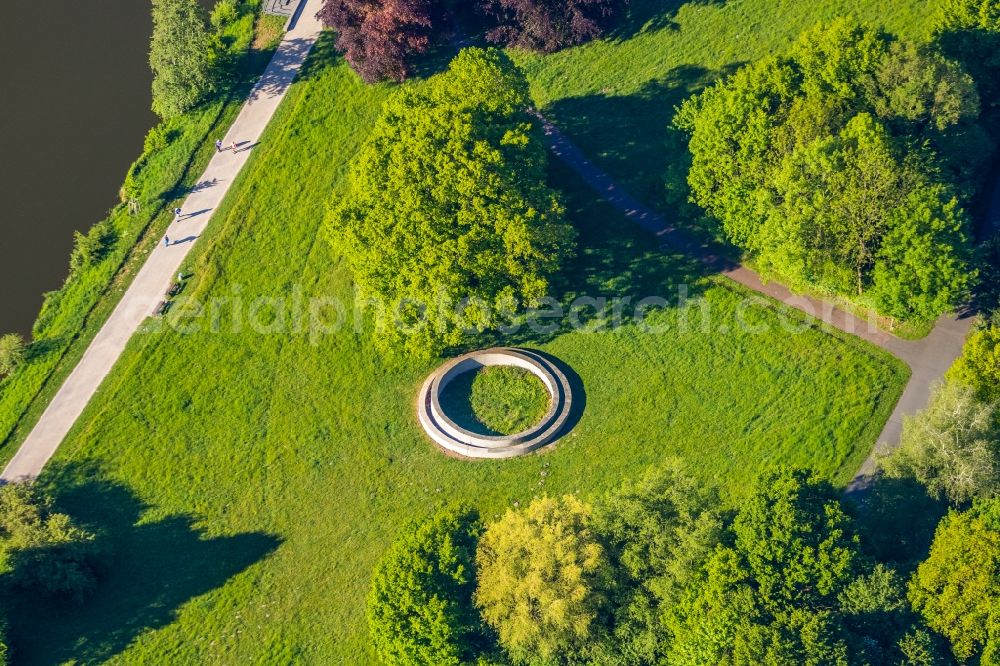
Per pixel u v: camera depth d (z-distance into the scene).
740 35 147.38
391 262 128.12
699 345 129.75
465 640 112.31
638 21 150.50
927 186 123.88
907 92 127.25
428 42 148.88
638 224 138.00
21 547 118.06
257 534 123.81
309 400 130.62
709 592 106.56
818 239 124.38
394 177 129.38
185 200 144.62
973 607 104.81
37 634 118.75
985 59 136.25
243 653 117.88
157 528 124.25
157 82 150.88
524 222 127.50
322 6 157.75
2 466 128.25
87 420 130.50
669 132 137.75
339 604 119.56
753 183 130.00
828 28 132.75
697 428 124.94
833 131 127.88
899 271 122.38
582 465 124.31
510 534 112.31
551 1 147.12
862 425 123.06
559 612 107.81
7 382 134.38
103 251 141.88
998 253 127.88
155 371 133.12
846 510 111.12
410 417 129.00
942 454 111.81
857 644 105.19
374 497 124.75
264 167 145.50
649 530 110.75
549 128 145.50
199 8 153.25
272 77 152.50
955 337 127.38
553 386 128.00
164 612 120.06
